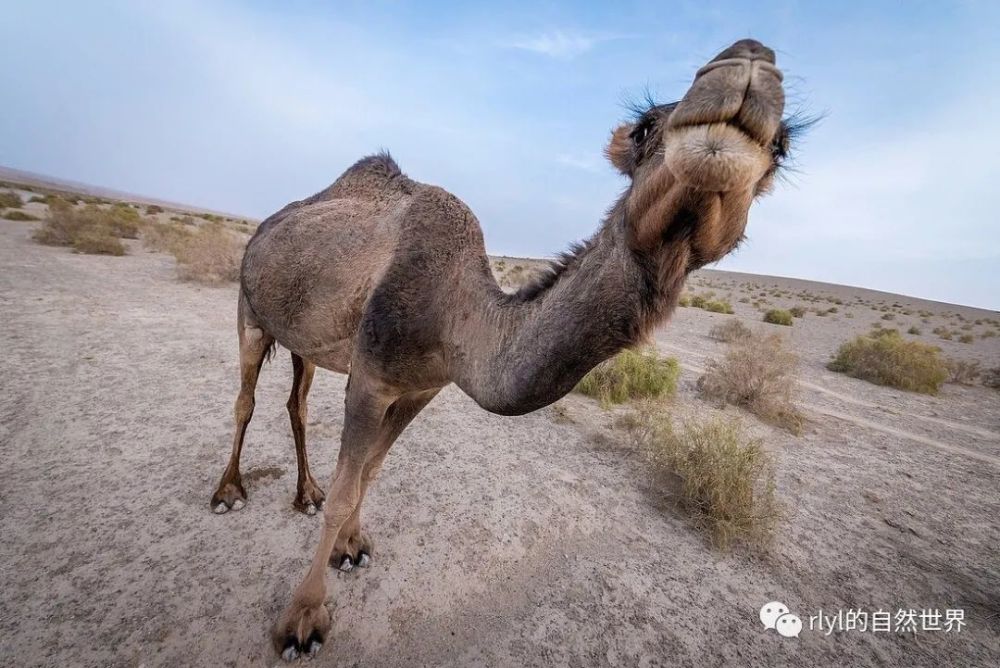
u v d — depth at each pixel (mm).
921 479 6594
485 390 2182
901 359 13500
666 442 5426
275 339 3953
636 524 4492
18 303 9156
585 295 1786
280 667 2631
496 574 3588
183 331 8922
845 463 6840
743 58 1196
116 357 7078
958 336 31672
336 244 3041
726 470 4672
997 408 12078
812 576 4078
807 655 3227
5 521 3422
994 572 4461
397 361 2576
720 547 4250
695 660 3059
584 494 4902
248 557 3404
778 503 5062
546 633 3105
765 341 10031
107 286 11992
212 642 2713
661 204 1460
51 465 4176
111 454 4469
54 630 2645
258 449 4926
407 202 3020
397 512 4203
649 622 3316
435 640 2938
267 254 3412
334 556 3432
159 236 21281
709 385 9445
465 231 2752
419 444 5645
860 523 5113
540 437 6258
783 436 7703
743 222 1502
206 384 6496
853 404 10625
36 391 5570
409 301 2537
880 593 3965
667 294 1619
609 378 8453
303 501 4004
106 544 3336
